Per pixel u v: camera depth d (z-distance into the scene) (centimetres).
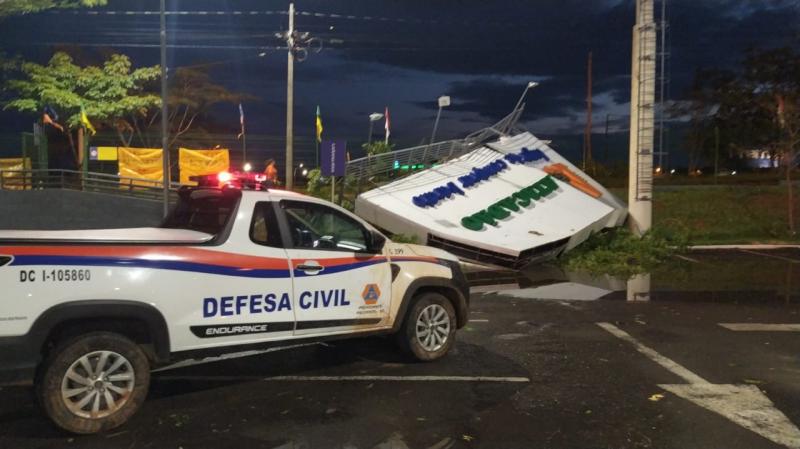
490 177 1948
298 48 2348
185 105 3234
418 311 700
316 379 650
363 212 1725
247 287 557
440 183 1862
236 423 530
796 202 2634
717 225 2434
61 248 479
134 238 518
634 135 1991
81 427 491
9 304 456
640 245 1819
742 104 3769
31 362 465
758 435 512
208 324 536
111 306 489
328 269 613
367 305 642
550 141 2383
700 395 608
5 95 2595
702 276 1469
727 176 3575
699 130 4291
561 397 600
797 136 2380
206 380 647
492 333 872
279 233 589
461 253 1584
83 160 2461
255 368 688
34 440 490
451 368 693
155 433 506
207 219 597
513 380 651
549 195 1909
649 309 1059
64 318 474
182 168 2370
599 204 1909
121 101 2559
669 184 3169
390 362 712
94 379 496
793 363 723
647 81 1961
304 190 2400
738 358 744
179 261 522
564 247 1678
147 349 537
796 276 1460
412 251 701
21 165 2380
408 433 511
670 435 511
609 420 542
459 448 484
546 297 1184
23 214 2030
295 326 589
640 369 696
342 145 1712
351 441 495
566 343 815
